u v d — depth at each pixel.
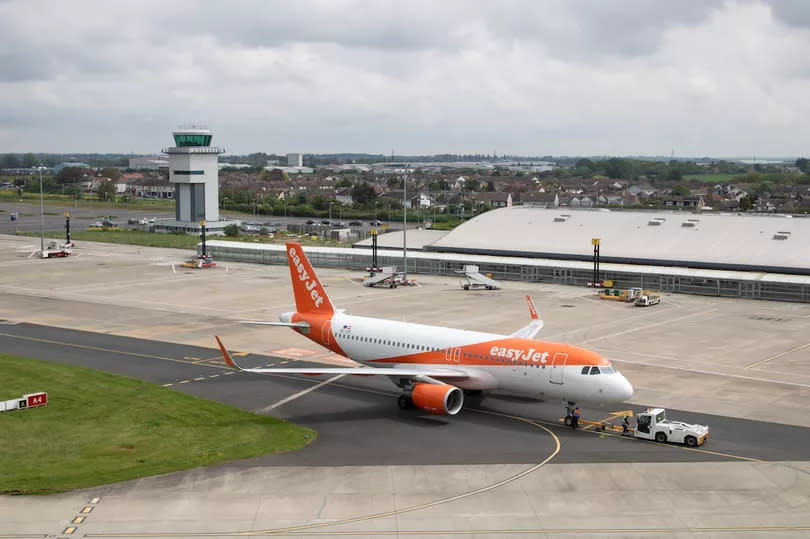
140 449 53.78
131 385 71.06
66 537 39.72
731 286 125.31
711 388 70.19
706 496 45.28
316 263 164.25
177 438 56.31
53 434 56.78
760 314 109.38
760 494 45.56
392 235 191.38
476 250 163.50
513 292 130.12
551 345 59.78
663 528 40.97
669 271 132.75
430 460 51.56
